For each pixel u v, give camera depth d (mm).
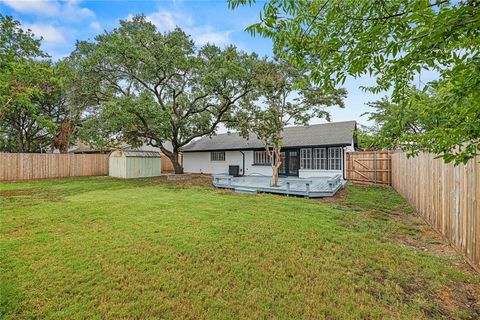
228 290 2668
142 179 14367
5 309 2283
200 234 4316
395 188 10109
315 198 8289
